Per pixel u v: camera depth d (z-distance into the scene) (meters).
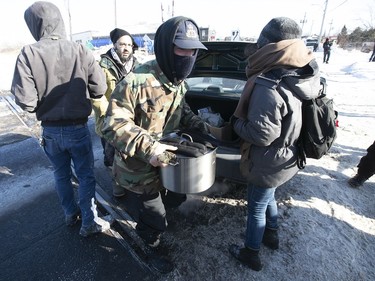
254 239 1.91
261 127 1.47
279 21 1.50
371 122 5.41
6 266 2.06
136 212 2.64
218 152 2.30
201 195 2.89
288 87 1.48
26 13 1.79
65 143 2.01
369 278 1.99
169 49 1.38
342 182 3.23
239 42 2.92
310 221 2.51
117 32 2.76
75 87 1.89
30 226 2.49
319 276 1.98
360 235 2.41
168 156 1.42
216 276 1.95
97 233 2.37
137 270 2.01
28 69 1.72
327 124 1.58
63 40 1.84
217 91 3.13
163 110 1.58
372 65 13.37
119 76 2.80
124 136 1.42
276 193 2.92
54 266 2.06
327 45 17.08
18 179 3.29
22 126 5.10
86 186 2.20
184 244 2.24
